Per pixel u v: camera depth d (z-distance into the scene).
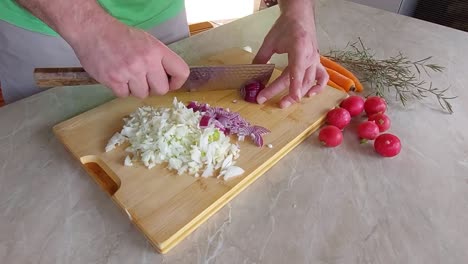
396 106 0.91
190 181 0.67
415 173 0.73
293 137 0.78
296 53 0.81
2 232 0.61
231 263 0.58
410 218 0.65
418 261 0.58
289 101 0.86
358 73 1.02
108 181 0.70
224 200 0.66
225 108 0.86
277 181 0.71
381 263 0.58
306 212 0.65
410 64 1.08
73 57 1.07
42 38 1.00
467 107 0.91
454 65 1.08
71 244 0.60
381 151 0.75
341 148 0.79
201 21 2.62
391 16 1.36
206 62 1.03
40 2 0.60
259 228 0.63
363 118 0.87
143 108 0.80
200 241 0.61
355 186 0.70
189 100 0.88
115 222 0.63
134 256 0.58
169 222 0.60
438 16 1.78
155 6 1.14
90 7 0.62
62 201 0.66
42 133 0.81
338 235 0.62
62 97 0.91
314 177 0.72
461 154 0.78
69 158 0.75
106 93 0.93
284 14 0.88
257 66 0.85
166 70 0.69
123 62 0.63
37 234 0.61
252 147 0.75
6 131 0.81
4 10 0.92
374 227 0.63
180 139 0.72
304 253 0.59
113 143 0.74
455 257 0.59
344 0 1.48
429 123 0.86
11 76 1.06
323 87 0.91
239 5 2.85
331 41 1.20
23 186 0.69
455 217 0.65
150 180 0.67
